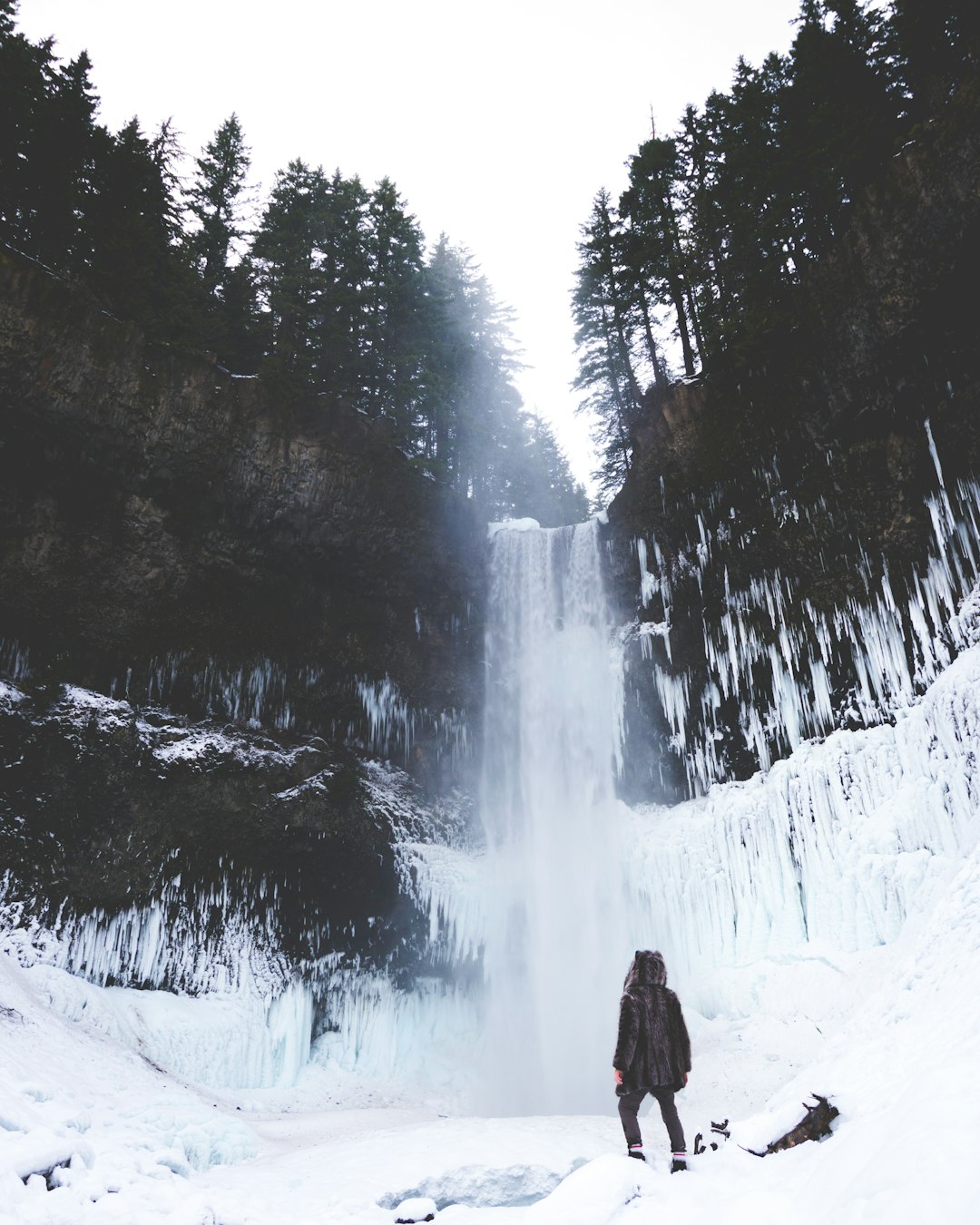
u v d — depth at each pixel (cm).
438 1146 904
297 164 3222
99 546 1950
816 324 1906
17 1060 955
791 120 2225
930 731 1584
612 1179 549
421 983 2206
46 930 1625
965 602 1708
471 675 2630
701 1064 1510
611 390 3516
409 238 3186
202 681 2114
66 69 2411
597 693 2470
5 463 1825
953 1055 530
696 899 2002
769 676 2105
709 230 2447
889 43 2162
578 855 2325
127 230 2145
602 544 2533
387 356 2938
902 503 1842
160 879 1825
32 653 1881
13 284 1748
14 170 2036
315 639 2333
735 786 2109
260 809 2027
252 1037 1805
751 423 2117
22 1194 529
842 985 1494
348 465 2266
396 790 2388
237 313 2617
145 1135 821
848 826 1708
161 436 1966
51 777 1722
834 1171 430
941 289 1705
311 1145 1212
